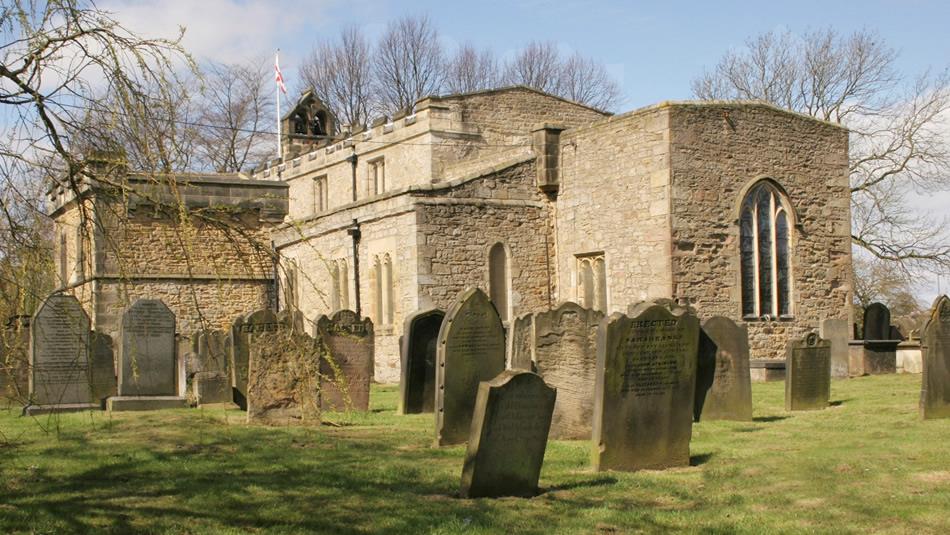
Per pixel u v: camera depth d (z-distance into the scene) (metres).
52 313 18.34
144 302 19.31
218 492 11.07
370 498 10.75
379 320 30.92
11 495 11.01
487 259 30.36
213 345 20.69
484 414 10.66
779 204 30.34
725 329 17.16
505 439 10.80
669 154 28.22
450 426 14.78
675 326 12.44
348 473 12.17
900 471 11.90
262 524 9.74
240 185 33.66
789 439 14.66
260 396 16.31
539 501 10.57
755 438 14.82
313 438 14.98
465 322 15.15
